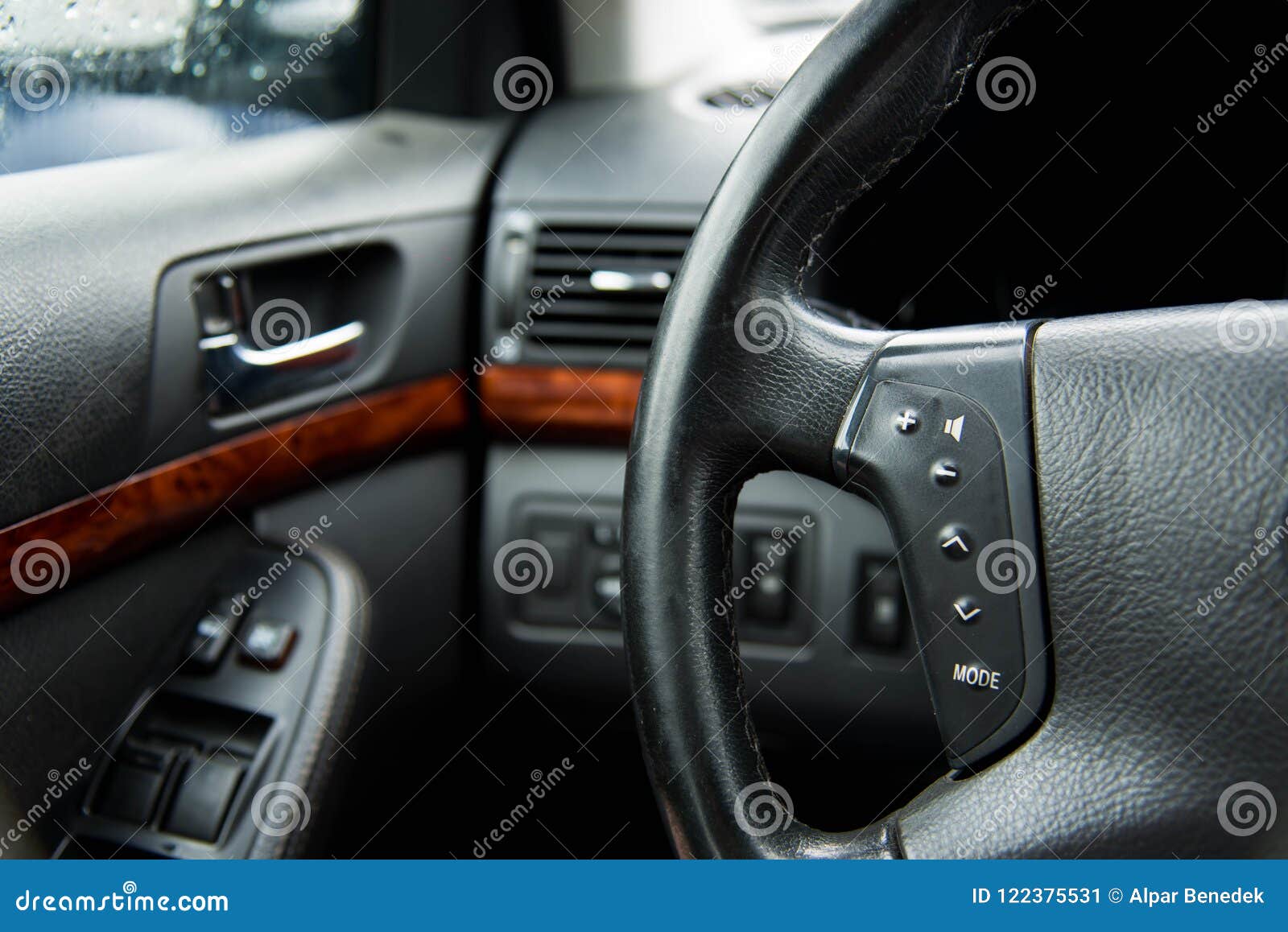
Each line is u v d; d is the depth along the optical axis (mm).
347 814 1250
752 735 654
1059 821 565
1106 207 1066
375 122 1457
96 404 1028
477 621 1465
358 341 1324
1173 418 558
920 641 619
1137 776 556
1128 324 578
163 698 1154
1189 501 552
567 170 1411
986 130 1049
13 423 946
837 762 1393
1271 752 536
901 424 613
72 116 1135
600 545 1428
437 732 1469
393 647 1369
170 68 1250
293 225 1223
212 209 1159
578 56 1563
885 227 1142
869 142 653
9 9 1073
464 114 1539
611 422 1413
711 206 662
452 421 1426
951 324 1173
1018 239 1107
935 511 606
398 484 1391
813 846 633
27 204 1025
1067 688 577
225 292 1172
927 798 612
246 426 1205
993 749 598
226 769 1132
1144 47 969
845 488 647
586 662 1439
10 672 985
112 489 1062
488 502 1452
